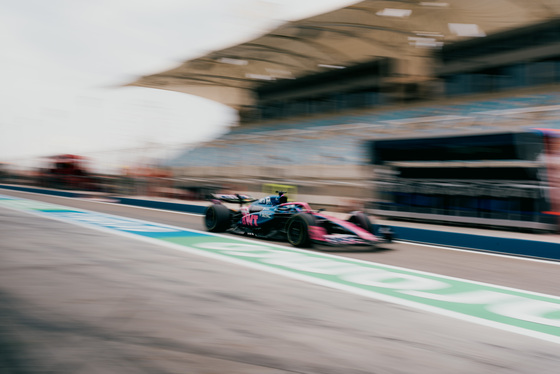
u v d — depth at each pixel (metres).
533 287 5.29
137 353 2.81
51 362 2.63
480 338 3.41
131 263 5.68
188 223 11.82
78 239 7.68
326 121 25.41
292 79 27.41
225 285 4.72
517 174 9.42
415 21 16.98
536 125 15.11
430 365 2.84
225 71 24.34
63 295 4.05
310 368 2.70
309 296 4.44
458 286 5.20
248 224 8.96
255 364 2.72
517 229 9.48
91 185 24.45
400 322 3.72
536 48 18.06
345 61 22.62
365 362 2.83
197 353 2.85
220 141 20.09
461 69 20.50
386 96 23.20
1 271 4.89
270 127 28.92
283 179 16.95
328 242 7.11
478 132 9.98
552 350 3.23
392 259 6.98
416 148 11.34
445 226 10.53
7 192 25.84
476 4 15.55
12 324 3.26
